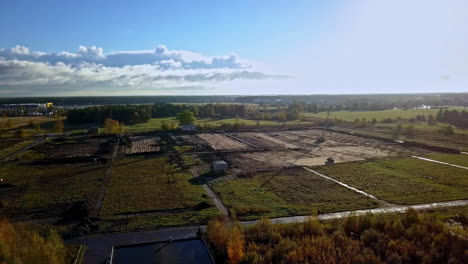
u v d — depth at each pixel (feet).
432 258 94.22
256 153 264.93
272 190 167.43
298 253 96.12
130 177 190.80
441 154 258.16
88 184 176.96
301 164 225.35
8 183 175.22
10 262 82.07
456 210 138.72
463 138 333.21
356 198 154.61
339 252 97.30
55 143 309.22
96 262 96.63
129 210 139.33
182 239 106.83
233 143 313.32
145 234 116.57
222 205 146.41
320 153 265.13
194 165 221.66
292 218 131.95
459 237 102.42
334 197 156.25
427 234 105.19
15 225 112.78
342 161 234.79
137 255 97.50
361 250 100.99
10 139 334.24
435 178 188.14
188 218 130.93
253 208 139.74
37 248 88.69
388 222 114.83
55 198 154.61
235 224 114.62
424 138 335.67
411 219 116.47
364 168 212.64
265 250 100.58
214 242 103.40
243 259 95.76
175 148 282.36
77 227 121.29
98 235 115.75
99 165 220.84
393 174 197.26
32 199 153.17
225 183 179.32
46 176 192.75
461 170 205.98
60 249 97.71
